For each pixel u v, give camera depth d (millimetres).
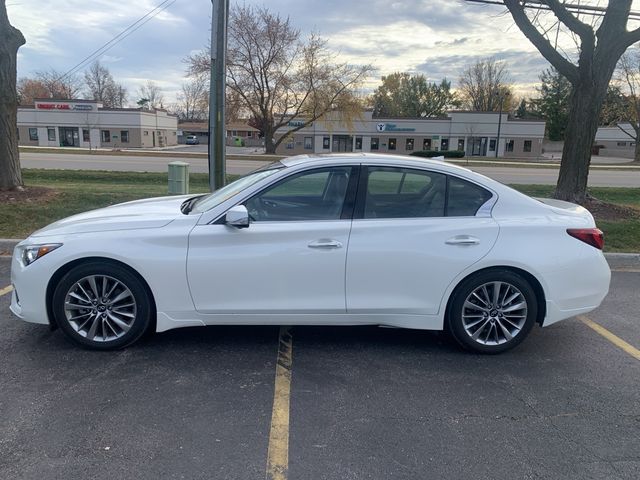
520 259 3988
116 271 3887
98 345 4012
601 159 63281
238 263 3877
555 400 3518
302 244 3895
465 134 60500
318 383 3670
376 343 4418
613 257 7820
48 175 18203
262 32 38719
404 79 95562
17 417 3109
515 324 4164
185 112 116375
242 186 4238
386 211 4031
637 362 4168
